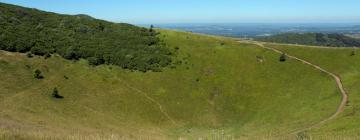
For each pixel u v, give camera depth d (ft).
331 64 342.23
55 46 337.31
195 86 330.34
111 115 261.03
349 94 270.05
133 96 298.15
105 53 349.82
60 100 260.42
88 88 291.79
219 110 299.99
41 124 190.49
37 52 318.45
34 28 359.87
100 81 307.37
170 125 270.26
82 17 428.97
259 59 370.12
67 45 344.08
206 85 333.01
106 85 304.09
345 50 364.38
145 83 322.96
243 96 317.22
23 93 253.24
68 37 362.94
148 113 279.49
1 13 359.46
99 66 331.77
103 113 260.42
